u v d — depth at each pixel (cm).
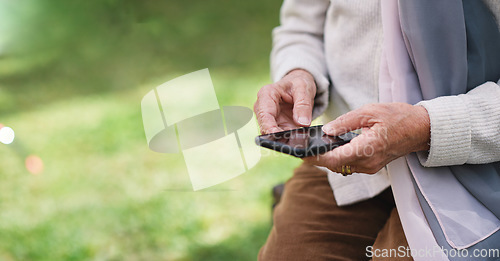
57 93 393
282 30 125
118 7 546
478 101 82
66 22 527
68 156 279
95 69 438
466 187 86
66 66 450
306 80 104
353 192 107
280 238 106
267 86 101
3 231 215
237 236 200
